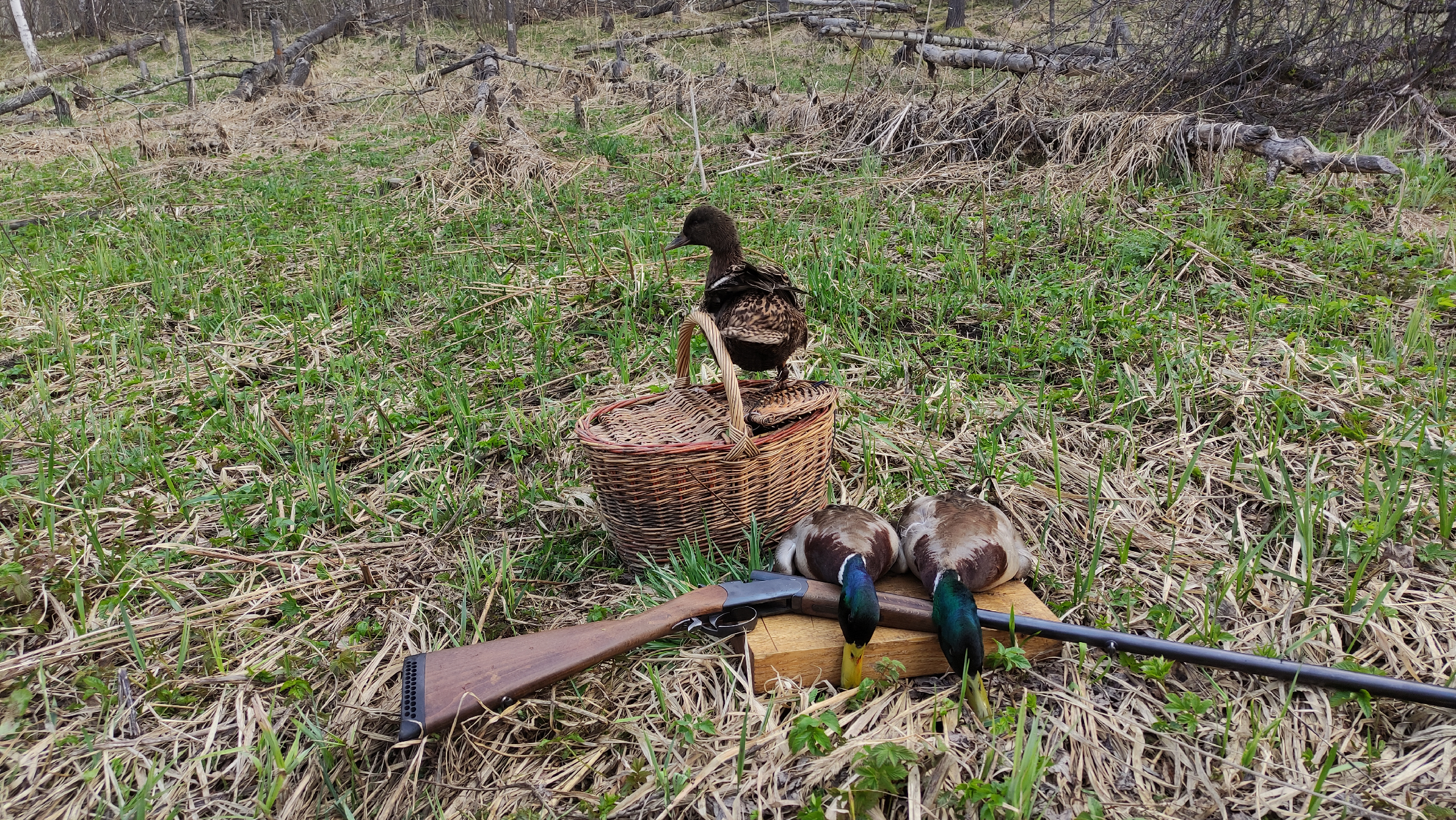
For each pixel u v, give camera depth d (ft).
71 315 7.72
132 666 3.76
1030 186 9.61
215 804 3.18
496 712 3.31
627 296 7.07
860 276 7.25
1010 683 3.48
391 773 3.24
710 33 24.73
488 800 3.14
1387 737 3.20
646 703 3.48
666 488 3.97
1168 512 4.49
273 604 4.13
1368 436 4.84
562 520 4.67
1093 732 3.24
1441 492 4.07
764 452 3.99
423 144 14.75
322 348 6.92
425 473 5.17
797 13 23.12
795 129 13.10
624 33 25.41
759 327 4.08
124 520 4.76
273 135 16.62
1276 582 3.97
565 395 6.01
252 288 8.22
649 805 3.09
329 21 28.48
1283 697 3.36
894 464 4.97
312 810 3.15
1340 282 6.90
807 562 3.72
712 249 4.77
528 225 9.37
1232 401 5.25
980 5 25.35
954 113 11.23
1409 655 3.46
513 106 18.29
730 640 3.67
